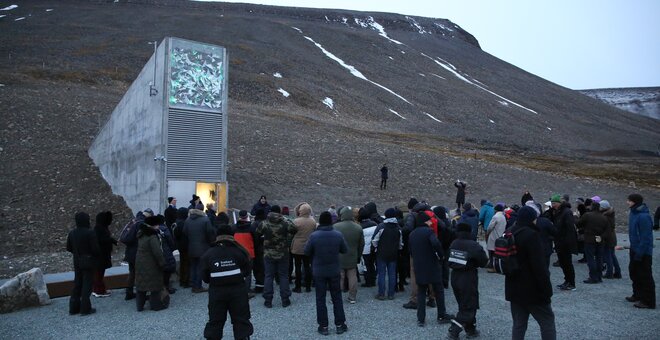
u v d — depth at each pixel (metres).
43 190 19.14
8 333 6.84
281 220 8.18
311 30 110.38
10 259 13.33
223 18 107.94
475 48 149.25
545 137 68.81
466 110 75.94
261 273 9.35
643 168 44.62
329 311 7.84
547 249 8.66
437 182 27.59
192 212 9.28
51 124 28.12
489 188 27.44
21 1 105.56
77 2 114.75
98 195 19.22
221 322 5.77
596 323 6.92
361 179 26.91
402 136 50.25
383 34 133.25
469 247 6.29
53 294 9.09
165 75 15.47
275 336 6.54
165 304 8.12
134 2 125.00
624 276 10.45
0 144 23.42
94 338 6.58
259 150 30.02
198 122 16.19
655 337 6.27
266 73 69.31
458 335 6.23
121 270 10.24
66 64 54.03
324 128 44.75
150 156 15.90
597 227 9.66
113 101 37.91
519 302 5.36
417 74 93.81
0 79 40.59
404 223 9.53
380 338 6.38
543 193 27.38
